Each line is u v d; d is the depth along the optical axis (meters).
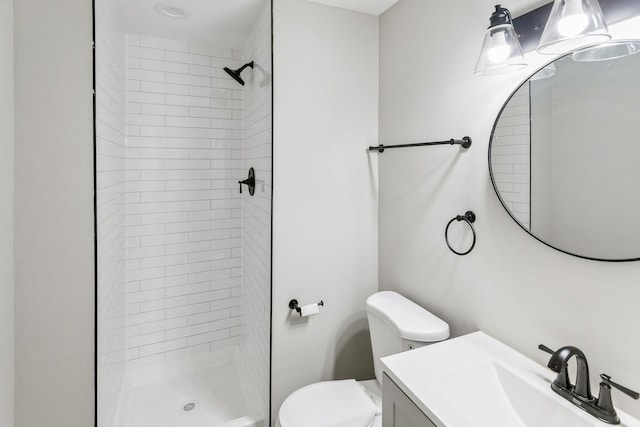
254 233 2.21
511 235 1.26
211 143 2.45
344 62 1.94
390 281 1.99
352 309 2.04
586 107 0.99
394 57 1.88
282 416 1.50
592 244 0.99
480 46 1.36
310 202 1.90
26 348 1.32
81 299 1.39
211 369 2.46
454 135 1.50
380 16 2.00
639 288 0.92
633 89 0.89
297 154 1.85
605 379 0.93
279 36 1.78
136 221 2.27
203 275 2.48
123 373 2.16
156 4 1.82
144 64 2.22
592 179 0.98
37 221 1.31
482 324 1.39
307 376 1.95
